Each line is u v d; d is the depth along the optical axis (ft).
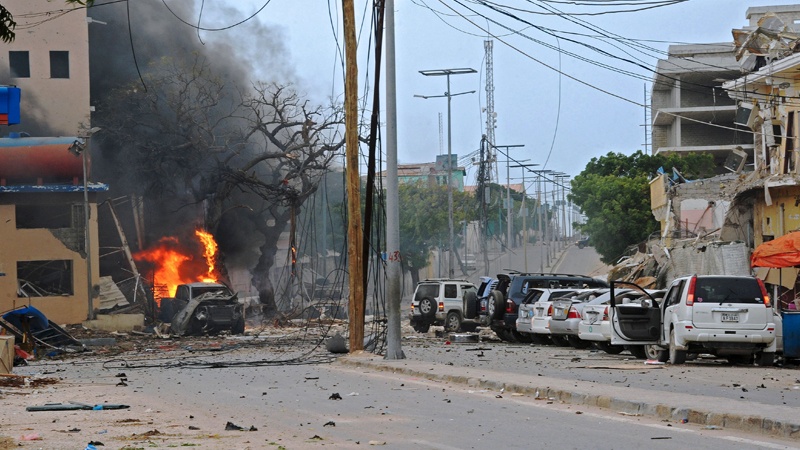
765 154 185.78
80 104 259.60
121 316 204.33
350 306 115.65
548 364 98.12
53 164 217.77
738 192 187.21
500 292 154.30
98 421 56.44
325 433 49.29
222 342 167.94
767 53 182.50
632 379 78.28
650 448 42.70
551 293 139.85
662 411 55.31
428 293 187.62
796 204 167.53
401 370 92.07
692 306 89.81
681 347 90.74
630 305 100.42
